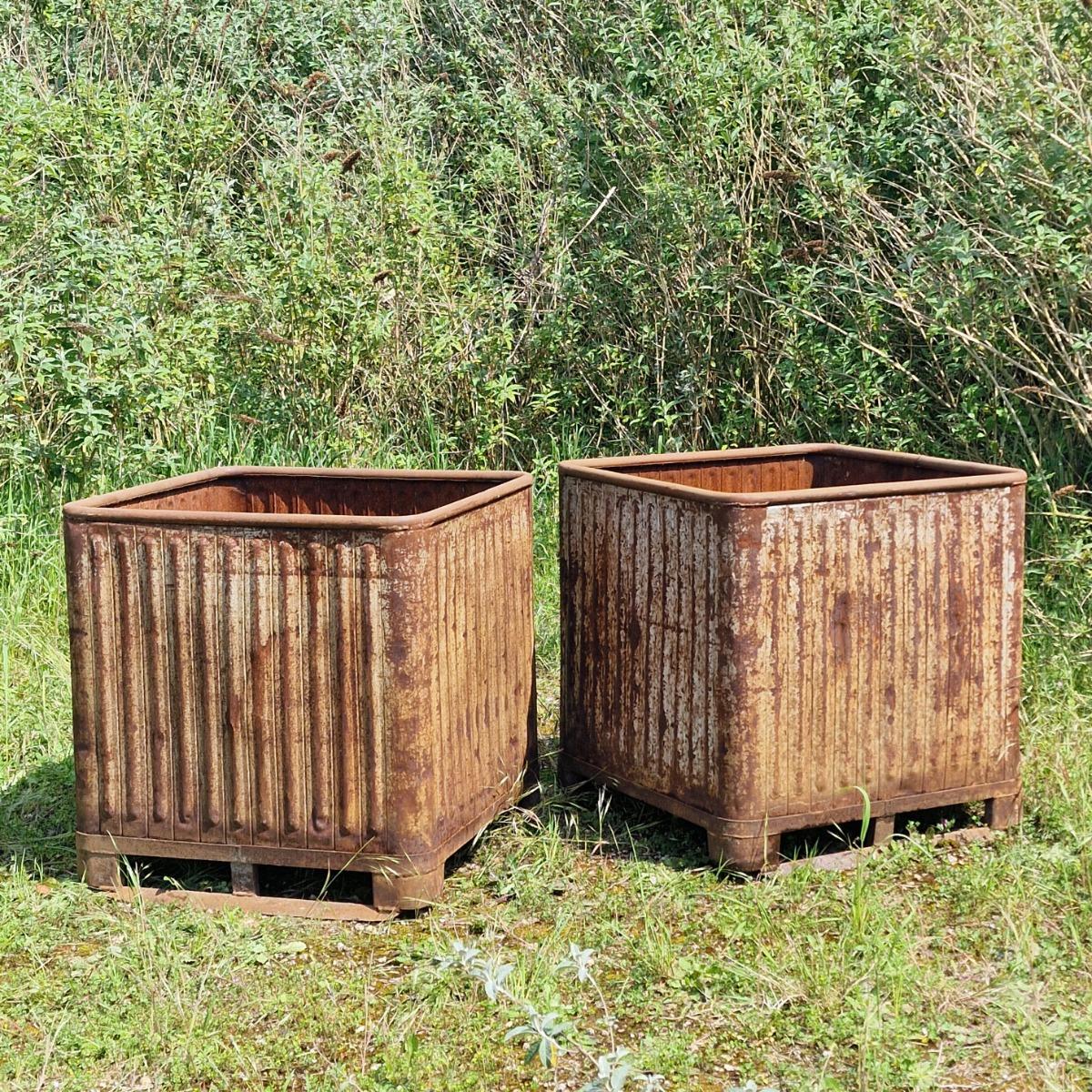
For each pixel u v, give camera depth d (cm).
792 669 367
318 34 904
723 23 703
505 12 875
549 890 366
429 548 346
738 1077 284
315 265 680
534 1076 286
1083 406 540
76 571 362
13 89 758
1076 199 539
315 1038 301
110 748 365
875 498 372
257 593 350
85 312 642
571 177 768
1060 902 354
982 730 395
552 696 524
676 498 375
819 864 376
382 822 350
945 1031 299
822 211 645
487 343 715
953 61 610
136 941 338
